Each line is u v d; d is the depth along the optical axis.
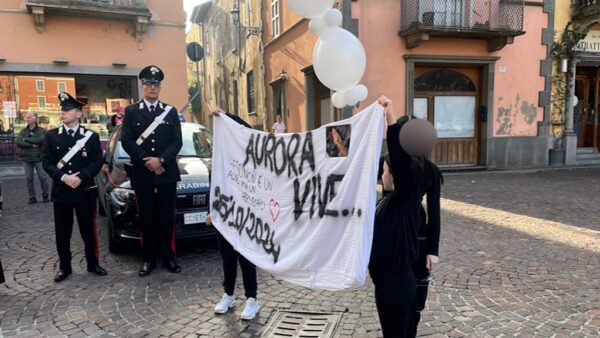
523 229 6.10
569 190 9.27
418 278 2.58
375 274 2.40
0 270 4.03
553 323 3.32
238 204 3.43
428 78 12.87
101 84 12.95
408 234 2.33
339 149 2.66
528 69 13.32
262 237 3.16
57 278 4.34
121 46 12.64
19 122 12.16
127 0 12.22
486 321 3.37
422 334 3.18
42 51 11.83
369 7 11.77
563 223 6.39
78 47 12.19
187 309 3.69
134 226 4.80
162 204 4.51
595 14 13.07
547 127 13.75
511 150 13.43
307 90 13.91
